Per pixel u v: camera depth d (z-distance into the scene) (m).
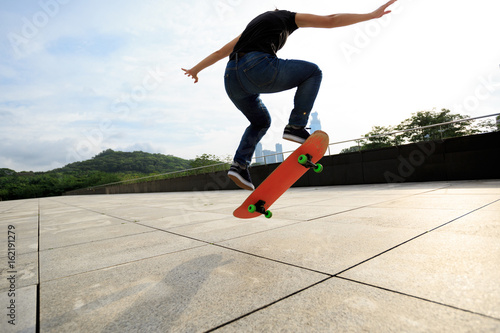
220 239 2.85
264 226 3.34
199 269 1.93
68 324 1.28
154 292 1.59
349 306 1.22
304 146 2.11
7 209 14.36
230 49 2.61
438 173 7.96
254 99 2.36
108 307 1.44
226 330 1.12
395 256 1.82
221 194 12.10
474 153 7.27
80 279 1.94
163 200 11.13
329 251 2.07
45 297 1.64
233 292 1.49
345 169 10.21
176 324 1.21
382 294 1.31
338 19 2.12
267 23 2.07
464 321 1.02
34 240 3.82
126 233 3.77
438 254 1.77
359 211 3.81
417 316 1.09
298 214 4.05
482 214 2.82
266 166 13.30
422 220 2.83
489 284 1.29
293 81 2.05
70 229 4.66
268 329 1.10
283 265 1.85
